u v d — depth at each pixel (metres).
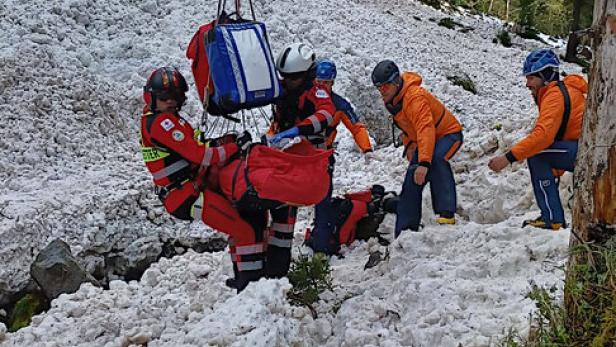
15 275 6.81
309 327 4.61
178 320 4.93
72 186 8.27
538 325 3.71
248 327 4.11
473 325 4.04
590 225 3.60
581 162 3.66
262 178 4.40
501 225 5.13
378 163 9.00
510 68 17.64
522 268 4.58
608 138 3.47
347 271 5.61
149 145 4.56
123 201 7.98
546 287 4.18
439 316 4.21
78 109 9.77
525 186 6.22
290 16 14.22
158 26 12.41
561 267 3.91
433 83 14.48
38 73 9.87
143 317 4.89
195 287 5.52
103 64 11.29
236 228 4.69
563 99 5.00
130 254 7.57
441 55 16.58
